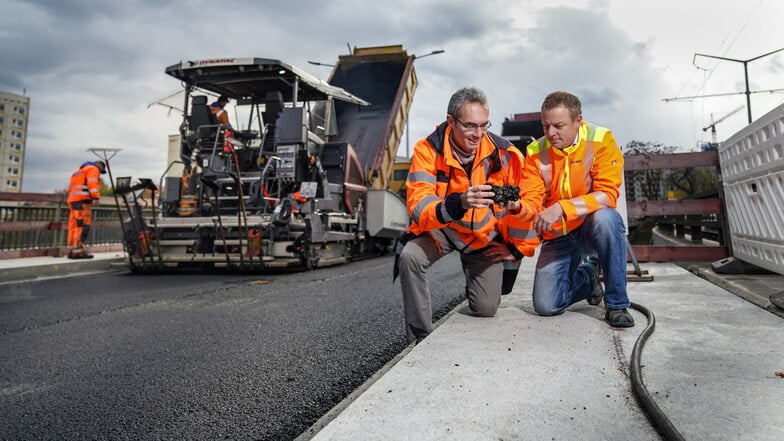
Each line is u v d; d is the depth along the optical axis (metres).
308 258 6.37
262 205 6.52
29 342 2.79
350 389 1.91
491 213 2.20
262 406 1.75
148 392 1.93
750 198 3.27
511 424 1.17
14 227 7.52
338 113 10.44
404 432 1.14
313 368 2.19
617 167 2.23
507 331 2.04
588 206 2.12
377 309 3.54
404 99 10.38
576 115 2.19
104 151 6.38
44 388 2.01
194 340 2.75
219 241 6.26
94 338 2.86
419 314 2.18
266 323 3.15
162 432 1.56
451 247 2.21
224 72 6.69
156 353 2.51
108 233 9.19
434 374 1.52
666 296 2.73
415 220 2.12
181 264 6.61
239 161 7.16
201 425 1.60
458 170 2.18
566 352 1.72
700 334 1.89
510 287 2.41
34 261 7.09
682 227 8.95
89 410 1.77
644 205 4.43
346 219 7.64
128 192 6.43
